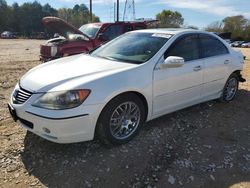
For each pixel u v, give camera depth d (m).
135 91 3.86
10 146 3.86
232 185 3.32
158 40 4.60
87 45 8.91
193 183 3.31
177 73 4.42
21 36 67.25
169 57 4.20
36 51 19.42
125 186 3.18
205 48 5.13
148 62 4.11
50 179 3.25
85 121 3.42
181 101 4.67
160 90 4.21
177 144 4.09
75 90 3.37
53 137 3.38
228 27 72.25
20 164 3.50
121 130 3.89
